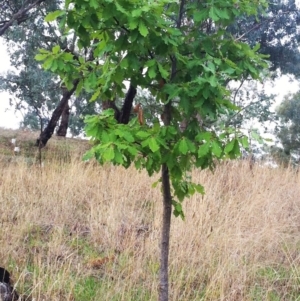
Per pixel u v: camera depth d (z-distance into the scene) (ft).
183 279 13.53
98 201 19.90
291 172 27.32
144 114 9.05
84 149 39.42
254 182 23.47
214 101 8.15
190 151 8.14
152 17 7.50
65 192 20.17
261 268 14.29
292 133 59.41
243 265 14.06
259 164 27.43
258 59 8.93
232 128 7.91
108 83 8.57
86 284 13.11
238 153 7.79
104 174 22.84
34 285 11.76
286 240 16.52
